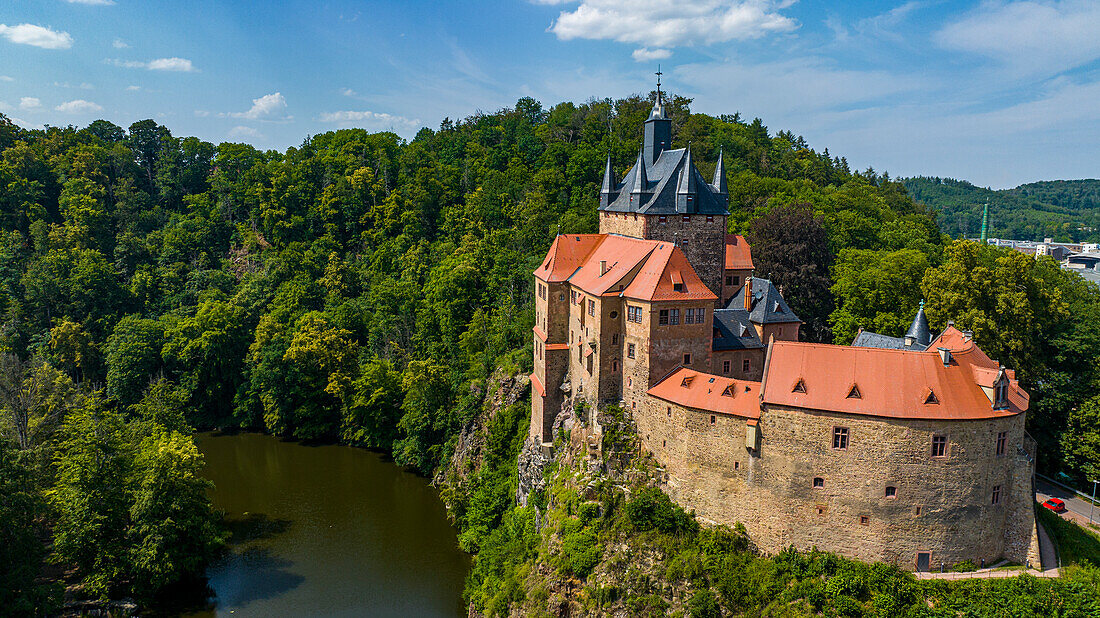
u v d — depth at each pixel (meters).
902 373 60.97
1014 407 61.72
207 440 125.69
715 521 67.12
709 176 176.50
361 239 167.62
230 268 159.88
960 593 57.88
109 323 139.50
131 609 73.38
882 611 56.78
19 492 69.31
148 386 123.88
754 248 116.88
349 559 86.94
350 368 126.19
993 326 85.56
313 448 122.88
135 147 193.75
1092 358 86.62
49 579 76.38
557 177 170.75
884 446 59.75
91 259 145.50
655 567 66.06
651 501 69.62
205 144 197.12
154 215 172.38
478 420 105.94
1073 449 81.31
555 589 69.12
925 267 103.19
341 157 190.25
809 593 59.22
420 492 106.12
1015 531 62.47
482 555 82.00
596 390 78.25
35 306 136.50
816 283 110.44
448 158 195.62
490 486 95.94
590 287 79.94
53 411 94.12
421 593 80.12
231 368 132.25
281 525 95.19
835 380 61.84
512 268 133.88
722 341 78.38
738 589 61.62
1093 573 60.75
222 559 86.31
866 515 60.72
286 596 78.88
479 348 117.75
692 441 68.12
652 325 72.69
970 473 60.16
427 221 171.12
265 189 175.50
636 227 86.75
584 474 76.00
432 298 131.88
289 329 132.12
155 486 76.75
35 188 163.25
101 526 73.69
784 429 62.56
